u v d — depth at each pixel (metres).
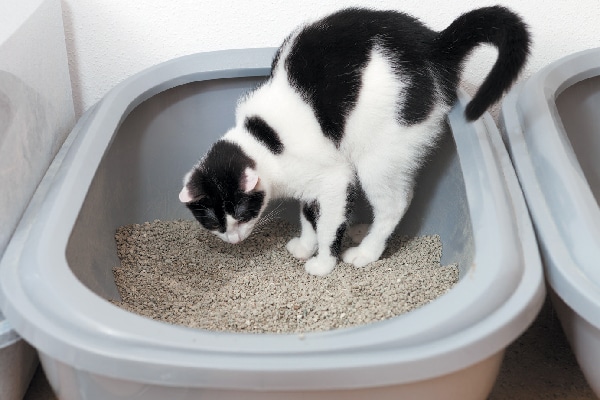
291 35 1.34
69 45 1.58
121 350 0.85
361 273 1.37
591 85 1.54
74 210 1.11
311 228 1.42
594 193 1.54
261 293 1.32
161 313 1.25
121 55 1.60
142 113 1.49
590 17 1.56
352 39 1.26
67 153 1.29
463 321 0.88
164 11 1.55
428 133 1.31
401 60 1.25
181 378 0.84
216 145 1.29
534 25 1.58
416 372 0.85
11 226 1.15
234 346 0.85
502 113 1.43
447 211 1.40
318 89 1.26
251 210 1.28
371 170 1.31
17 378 1.13
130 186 1.51
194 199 1.24
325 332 0.89
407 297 1.24
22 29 1.28
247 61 1.51
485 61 1.59
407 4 1.54
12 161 1.18
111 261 1.35
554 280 1.02
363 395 0.88
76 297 0.92
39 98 1.36
